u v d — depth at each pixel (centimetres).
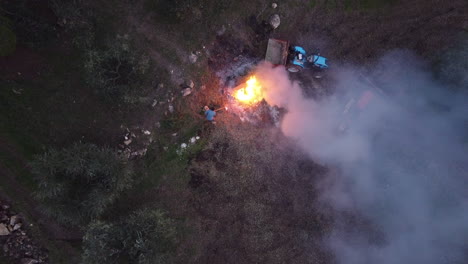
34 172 1698
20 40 1745
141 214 1792
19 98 1823
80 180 1748
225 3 2020
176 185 2053
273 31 2117
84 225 1834
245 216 2122
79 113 1897
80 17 1830
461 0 2183
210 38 2039
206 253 2078
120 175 1788
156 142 2006
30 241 1852
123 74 1822
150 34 1952
